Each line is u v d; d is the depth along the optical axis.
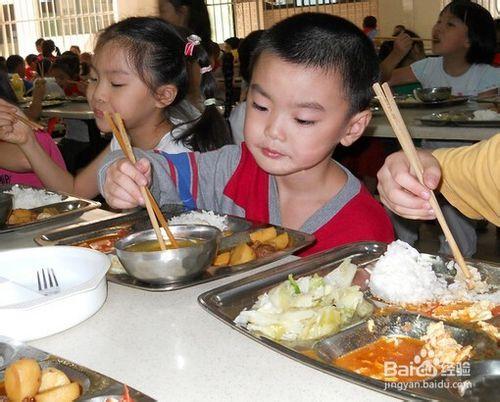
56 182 1.91
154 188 1.43
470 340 0.83
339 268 1.00
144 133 1.90
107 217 1.49
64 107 4.73
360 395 0.68
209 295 0.94
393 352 0.81
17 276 1.01
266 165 1.26
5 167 2.14
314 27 1.21
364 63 1.26
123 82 1.79
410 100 3.23
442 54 3.59
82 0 11.05
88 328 0.90
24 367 0.68
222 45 8.86
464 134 2.51
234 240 1.25
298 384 0.71
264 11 10.05
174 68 1.86
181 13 2.99
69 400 0.67
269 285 0.99
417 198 0.97
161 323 0.90
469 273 0.98
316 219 1.37
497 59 3.85
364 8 9.45
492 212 1.10
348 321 0.89
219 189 1.52
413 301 0.95
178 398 0.70
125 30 1.81
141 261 1.00
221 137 1.88
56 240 1.34
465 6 3.51
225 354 0.79
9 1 11.49
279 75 1.18
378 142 3.30
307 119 1.20
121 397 0.67
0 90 2.40
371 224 1.35
